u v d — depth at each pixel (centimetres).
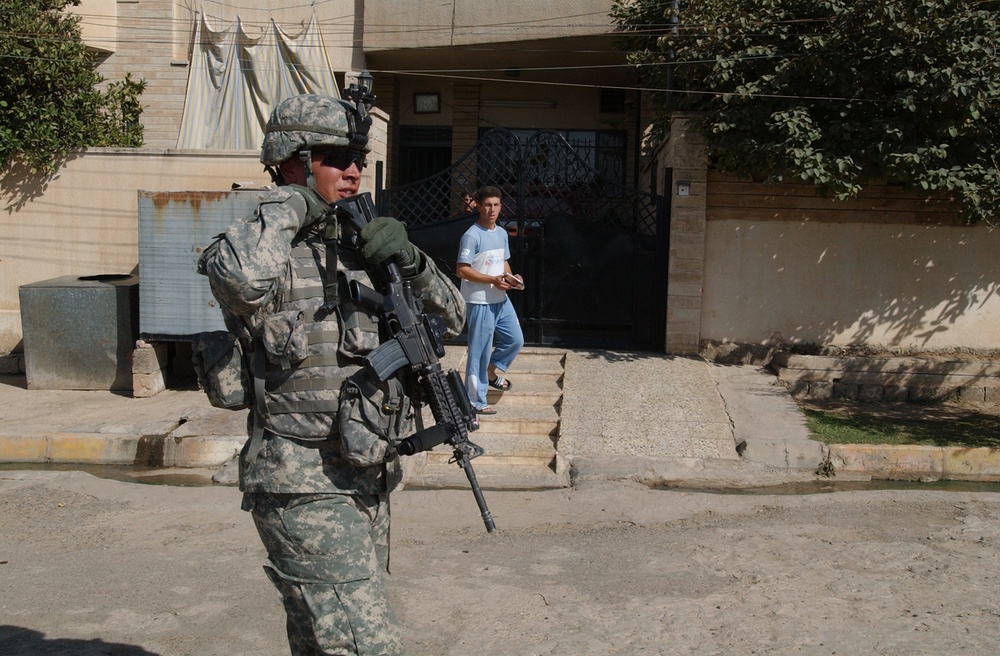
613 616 425
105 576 482
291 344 270
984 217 852
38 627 417
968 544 523
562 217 948
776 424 776
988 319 932
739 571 483
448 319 322
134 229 1025
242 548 531
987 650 387
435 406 285
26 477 678
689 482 694
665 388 840
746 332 946
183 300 887
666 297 941
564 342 958
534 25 1229
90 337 921
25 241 1041
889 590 453
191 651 395
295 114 286
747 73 884
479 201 745
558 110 1434
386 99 1414
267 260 260
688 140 923
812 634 403
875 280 934
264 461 275
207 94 1252
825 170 823
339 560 270
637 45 1059
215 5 1262
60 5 1080
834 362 884
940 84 805
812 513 591
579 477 695
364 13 1281
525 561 504
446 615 427
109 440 766
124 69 1284
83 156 1026
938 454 712
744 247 940
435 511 614
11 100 1018
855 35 834
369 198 297
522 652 389
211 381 286
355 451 267
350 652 267
